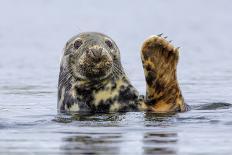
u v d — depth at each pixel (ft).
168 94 116.67
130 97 117.39
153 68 115.55
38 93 151.43
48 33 343.26
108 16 450.30
